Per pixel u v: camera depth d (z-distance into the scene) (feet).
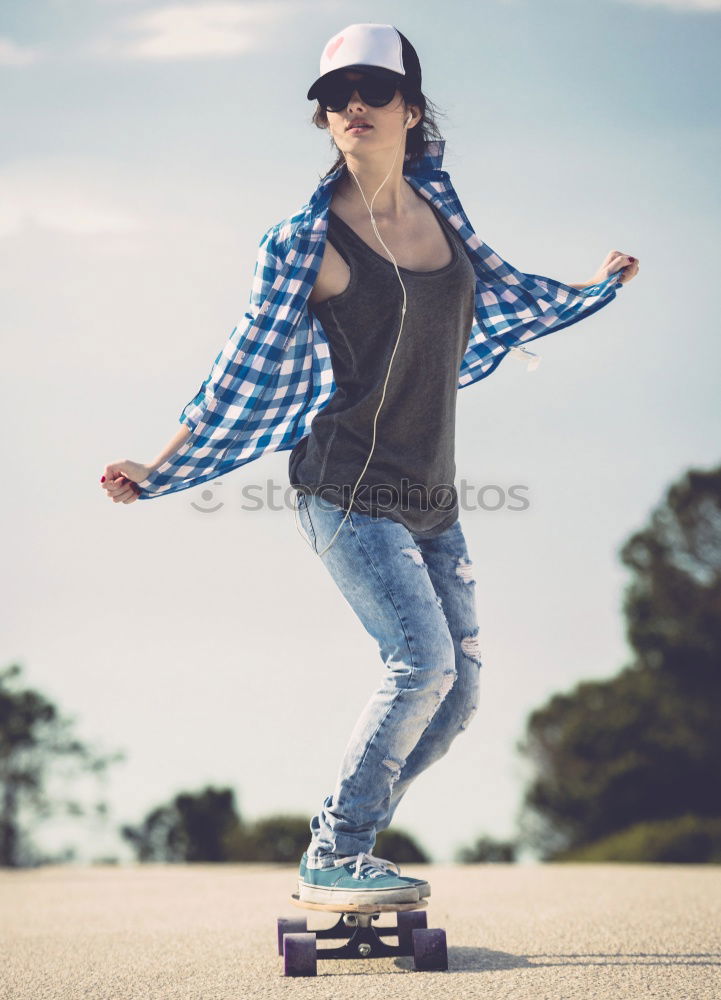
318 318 24.47
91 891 44.01
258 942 28.35
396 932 25.88
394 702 23.49
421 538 25.41
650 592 260.21
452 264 24.58
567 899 35.73
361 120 23.91
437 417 24.47
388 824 26.55
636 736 248.32
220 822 264.93
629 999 20.02
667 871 45.52
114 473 24.39
